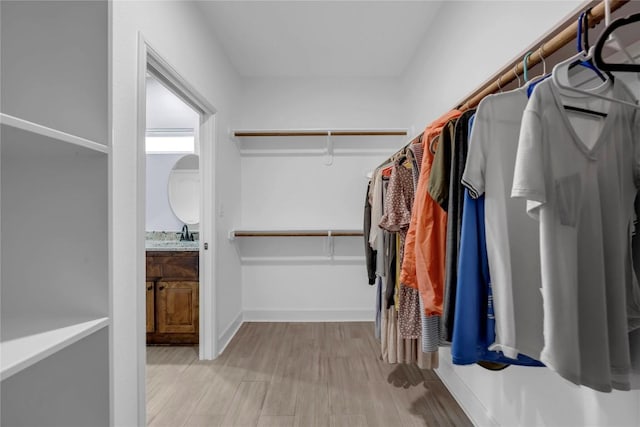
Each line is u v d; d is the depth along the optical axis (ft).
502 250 2.44
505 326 2.38
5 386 1.99
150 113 9.82
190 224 9.80
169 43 5.34
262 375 6.45
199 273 7.47
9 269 2.25
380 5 6.67
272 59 8.86
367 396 5.71
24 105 2.23
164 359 7.18
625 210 2.11
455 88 5.96
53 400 2.10
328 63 9.14
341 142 9.94
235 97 9.26
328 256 9.92
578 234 2.02
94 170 2.24
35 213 2.26
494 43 4.58
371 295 9.96
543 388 3.60
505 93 2.60
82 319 2.18
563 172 2.02
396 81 9.99
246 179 9.91
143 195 4.40
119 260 3.96
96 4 2.24
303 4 6.63
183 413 5.23
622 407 2.65
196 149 9.86
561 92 2.22
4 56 2.21
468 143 2.76
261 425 4.93
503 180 2.52
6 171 2.24
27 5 2.23
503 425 4.33
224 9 6.73
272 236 9.66
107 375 2.22
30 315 2.23
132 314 4.17
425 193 3.44
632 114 2.17
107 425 2.22
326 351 7.59
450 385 5.86
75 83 2.23
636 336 2.14
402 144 9.66
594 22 2.06
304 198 9.91
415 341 5.49
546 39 2.52
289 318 9.86
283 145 9.93
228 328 8.32
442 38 6.61
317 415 5.17
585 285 2.01
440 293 3.32
